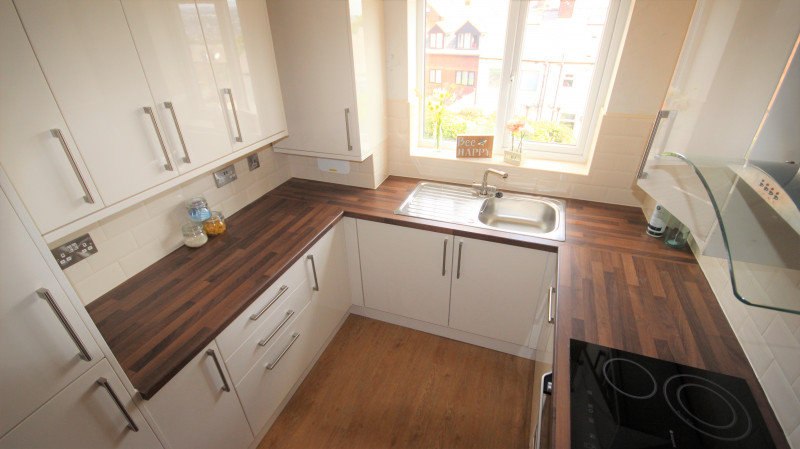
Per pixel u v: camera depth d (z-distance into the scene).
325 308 2.10
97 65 1.10
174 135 1.39
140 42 1.21
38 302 0.82
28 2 0.93
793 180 0.74
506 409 1.92
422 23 2.18
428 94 2.40
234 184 2.05
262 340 1.60
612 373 1.12
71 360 0.91
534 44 2.06
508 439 1.78
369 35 1.95
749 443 0.93
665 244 1.75
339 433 1.82
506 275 1.91
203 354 1.29
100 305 1.42
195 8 1.39
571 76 2.08
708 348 1.20
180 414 1.25
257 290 1.50
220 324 1.33
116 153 1.20
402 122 2.33
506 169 2.25
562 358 1.17
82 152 1.10
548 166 2.21
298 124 2.10
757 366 1.10
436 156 2.39
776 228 0.75
